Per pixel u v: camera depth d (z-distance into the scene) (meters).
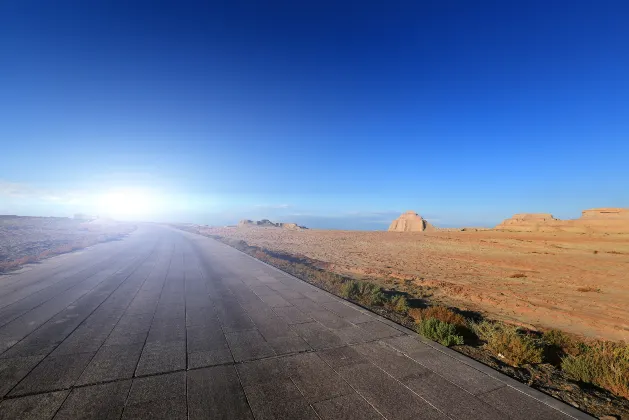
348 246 41.19
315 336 7.38
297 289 12.73
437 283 16.59
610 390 5.30
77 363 5.67
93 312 9.03
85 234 43.75
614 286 17.08
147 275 15.48
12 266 16.58
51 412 4.14
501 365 6.06
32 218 78.81
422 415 4.27
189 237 48.75
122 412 4.18
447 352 6.50
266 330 7.78
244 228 102.06
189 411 4.25
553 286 17.05
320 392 4.83
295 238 56.16
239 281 14.33
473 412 4.36
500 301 13.06
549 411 4.43
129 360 5.86
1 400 4.39
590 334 9.34
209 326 8.03
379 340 7.16
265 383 5.09
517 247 39.19
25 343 6.59
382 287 15.16
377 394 4.80
